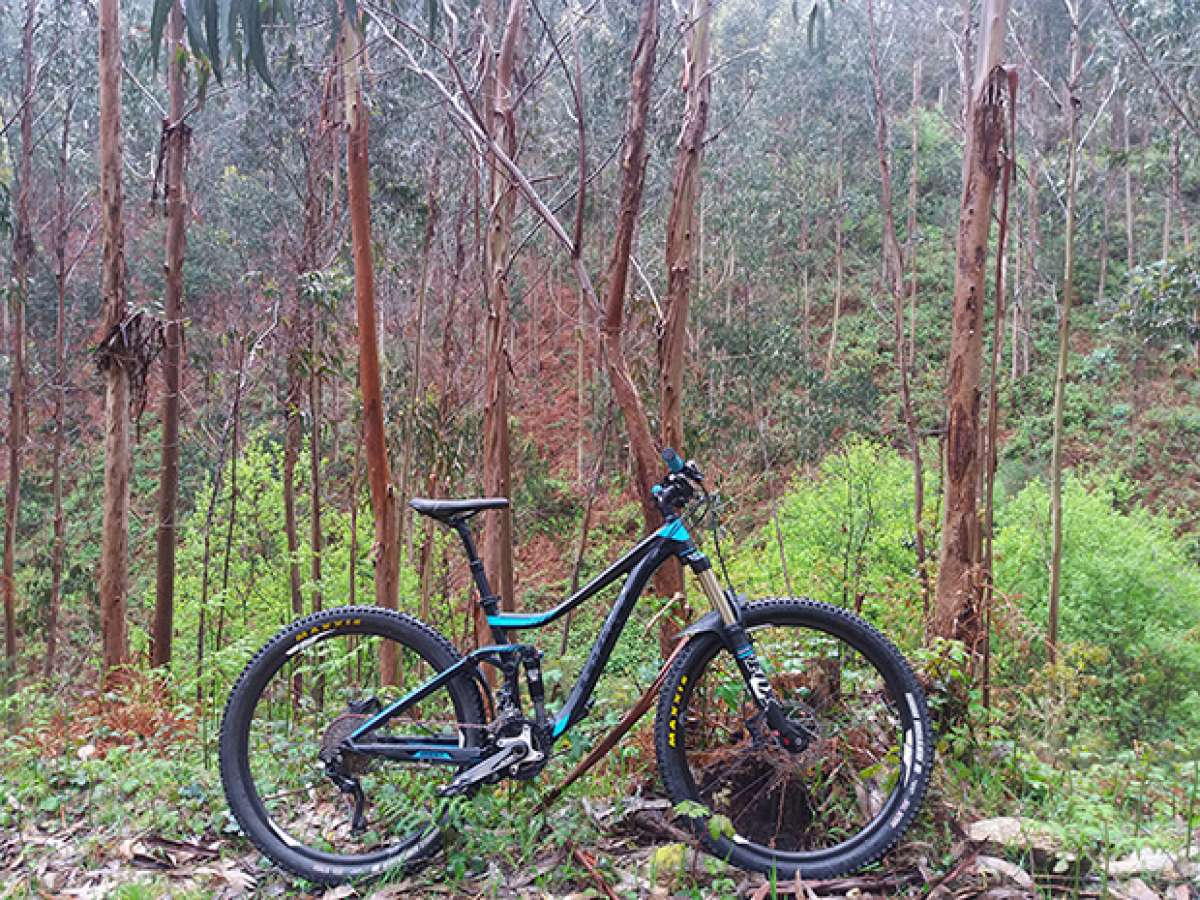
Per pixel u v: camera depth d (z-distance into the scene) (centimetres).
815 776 268
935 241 2667
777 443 1808
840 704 284
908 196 2658
